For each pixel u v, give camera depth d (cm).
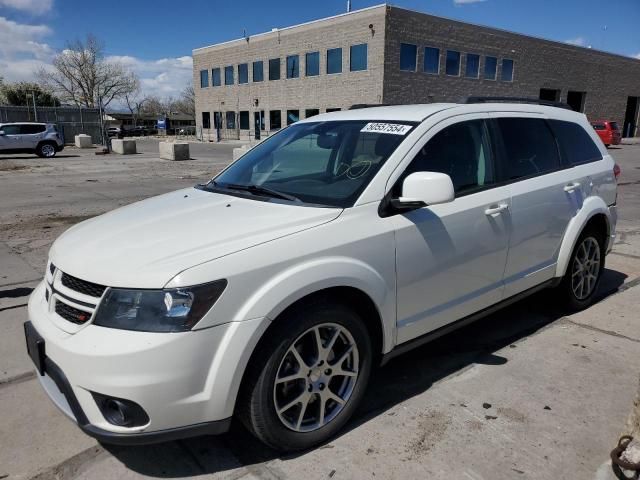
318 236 271
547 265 414
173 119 10831
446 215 325
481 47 3997
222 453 278
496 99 418
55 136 2570
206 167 1945
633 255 671
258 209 302
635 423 247
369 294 284
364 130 352
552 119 440
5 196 1204
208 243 258
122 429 233
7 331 433
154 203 353
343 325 278
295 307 262
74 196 1201
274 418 259
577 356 385
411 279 308
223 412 243
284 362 262
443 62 3797
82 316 246
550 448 279
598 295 517
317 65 4022
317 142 368
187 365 231
